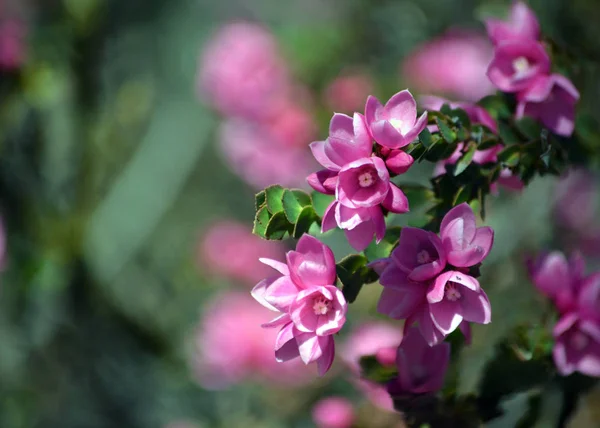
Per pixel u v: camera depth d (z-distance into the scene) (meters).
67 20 0.82
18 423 0.89
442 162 0.49
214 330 0.87
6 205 0.82
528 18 0.50
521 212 0.64
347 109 0.87
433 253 0.45
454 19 0.92
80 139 0.85
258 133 0.88
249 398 0.87
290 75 0.90
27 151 0.82
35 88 0.80
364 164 0.44
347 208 0.45
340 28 0.94
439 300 0.44
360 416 0.58
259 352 0.84
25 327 0.88
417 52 0.91
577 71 0.51
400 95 0.45
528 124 0.49
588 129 0.52
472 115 0.49
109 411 0.92
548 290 0.49
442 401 0.48
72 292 0.88
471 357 0.56
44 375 0.90
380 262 0.45
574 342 0.49
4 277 0.84
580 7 0.61
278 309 0.45
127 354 0.94
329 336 0.45
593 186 0.69
